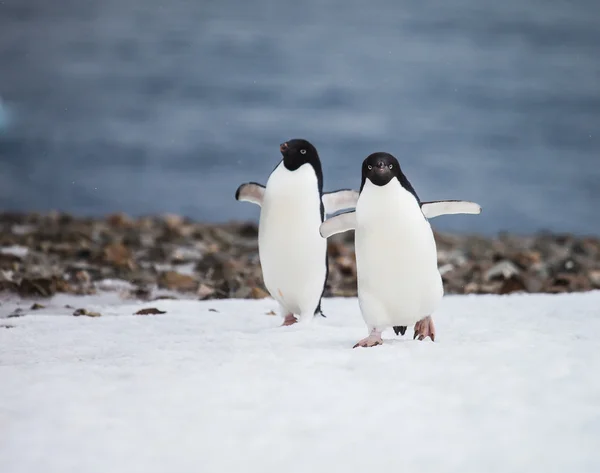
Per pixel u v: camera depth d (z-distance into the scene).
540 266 30.56
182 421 10.52
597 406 10.90
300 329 16.66
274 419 10.53
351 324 18.80
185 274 27.78
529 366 12.62
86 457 9.47
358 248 15.41
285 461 9.27
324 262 19.25
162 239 34.81
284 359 13.32
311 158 18.95
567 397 11.23
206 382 12.11
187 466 9.20
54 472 9.12
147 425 10.41
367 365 12.79
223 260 29.88
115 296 24.78
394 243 15.02
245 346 14.77
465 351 13.59
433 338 15.41
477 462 9.18
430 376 12.19
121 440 9.94
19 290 24.19
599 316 17.83
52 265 28.17
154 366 13.09
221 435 10.03
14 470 9.20
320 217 18.98
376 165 14.93
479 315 18.67
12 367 13.34
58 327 17.58
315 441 9.80
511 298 21.23
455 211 16.41
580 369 12.44
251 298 24.62
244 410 10.88
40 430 10.30
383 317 15.53
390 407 10.91
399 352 13.59
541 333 15.44
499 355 13.31
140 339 16.02
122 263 28.50
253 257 32.12
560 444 9.63
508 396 11.29
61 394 11.67
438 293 15.45
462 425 10.26
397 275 15.14
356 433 10.03
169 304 21.41
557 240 40.53
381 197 15.05
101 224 39.66
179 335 16.53
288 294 19.30
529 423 10.30
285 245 18.86
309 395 11.43
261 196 20.09
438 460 9.24
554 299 20.75
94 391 11.80
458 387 11.68
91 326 17.73
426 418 10.50
